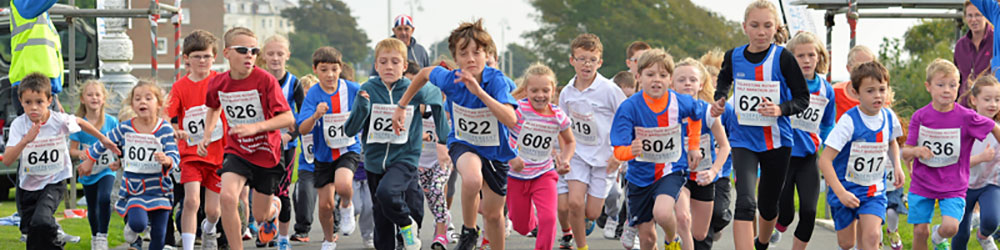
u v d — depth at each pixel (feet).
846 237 29.73
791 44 30.89
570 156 29.22
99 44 62.34
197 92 31.14
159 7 44.83
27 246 30.17
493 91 27.55
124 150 31.32
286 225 34.91
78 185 65.62
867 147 28.53
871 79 28.17
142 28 237.86
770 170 29.76
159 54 239.50
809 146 30.32
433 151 36.52
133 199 31.04
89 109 35.58
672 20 319.68
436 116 30.19
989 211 30.40
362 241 38.91
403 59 30.12
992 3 39.37
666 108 28.32
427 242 39.42
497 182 28.43
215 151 30.86
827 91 30.78
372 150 29.78
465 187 27.71
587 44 31.89
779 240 36.70
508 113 26.96
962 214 29.91
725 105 30.17
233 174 29.22
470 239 29.81
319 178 34.42
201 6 336.29
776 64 29.17
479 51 27.61
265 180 30.01
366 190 37.24
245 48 28.50
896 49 142.41
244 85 29.07
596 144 31.96
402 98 28.55
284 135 33.96
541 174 29.40
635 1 320.29
